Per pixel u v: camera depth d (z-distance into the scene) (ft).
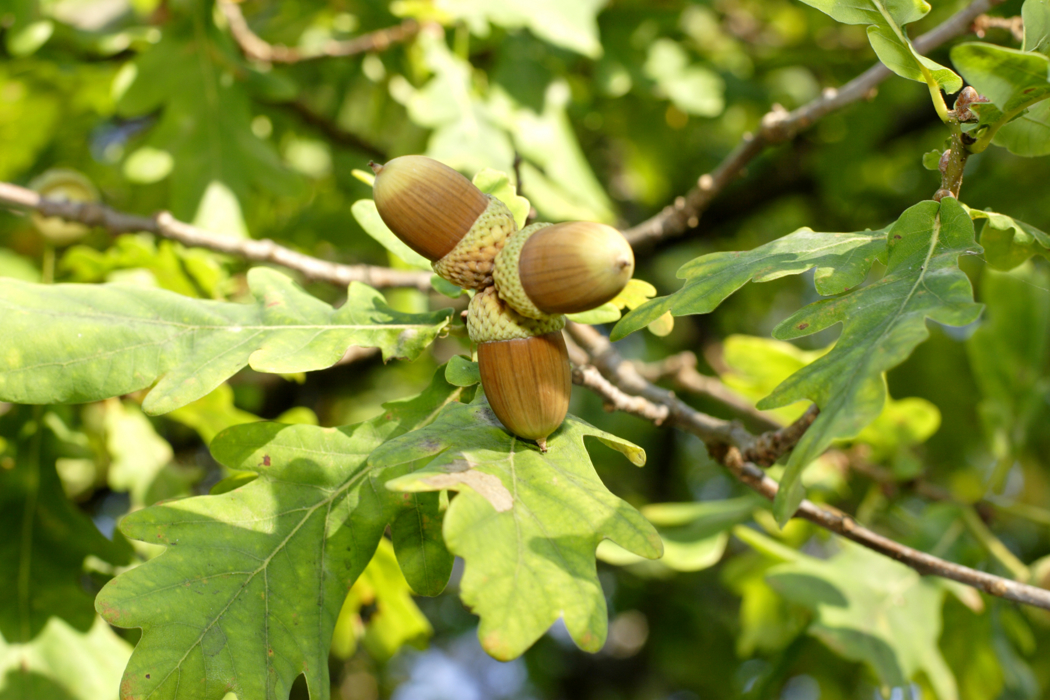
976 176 3.41
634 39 2.53
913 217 1.41
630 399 1.62
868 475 2.11
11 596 1.70
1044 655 2.47
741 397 2.20
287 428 1.46
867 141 3.07
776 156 3.51
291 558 1.42
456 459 1.37
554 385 1.39
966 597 1.93
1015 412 2.13
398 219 1.39
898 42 1.42
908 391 3.04
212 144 2.06
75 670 1.69
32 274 1.93
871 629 1.82
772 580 1.86
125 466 1.86
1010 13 2.53
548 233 1.36
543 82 2.35
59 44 2.28
